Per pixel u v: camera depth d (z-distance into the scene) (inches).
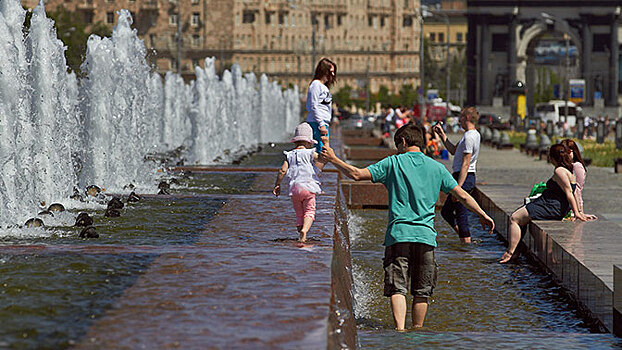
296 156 900.0
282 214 1063.6
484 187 1925.4
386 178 843.4
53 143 1387.8
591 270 895.7
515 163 3676.2
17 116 1219.2
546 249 1144.8
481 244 1435.8
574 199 1262.3
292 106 6998.0
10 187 1150.3
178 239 889.5
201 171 1894.7
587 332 850.8
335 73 1371.8
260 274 641.6
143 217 1065.5
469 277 1133.1
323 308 542.3
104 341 474.6
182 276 633.6
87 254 714.8
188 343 469.4
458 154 1440.7
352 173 828.6
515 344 724.0
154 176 1718.8
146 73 2063.2
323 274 641.6
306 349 457.7
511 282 1101.7
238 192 1441.9
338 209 1193.4
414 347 711.1
